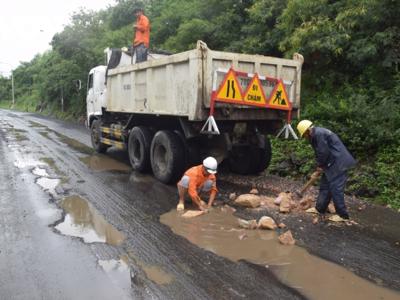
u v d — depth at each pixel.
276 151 8.74
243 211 5.68
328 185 5.41
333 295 3.36
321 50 8.87
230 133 7.05
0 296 3.29
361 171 6.87
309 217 5.42
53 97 34.47
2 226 4.95
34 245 4.35
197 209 5.77
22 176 7.83
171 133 7.29
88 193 6.61
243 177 7.84
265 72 6.57
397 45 8.09
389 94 7.84
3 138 14.49
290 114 6.91
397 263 3.99
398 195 6.00
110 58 10.01
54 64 31.70
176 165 7.08
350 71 9.45
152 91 7.40
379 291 3.44
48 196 6.37
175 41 15.18
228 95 6.14
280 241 4.49
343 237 4.69
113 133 9.77
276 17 10.72
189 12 16.25
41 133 16.66
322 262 4.00
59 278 3.60
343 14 8.35
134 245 4.39
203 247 4.37
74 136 15.59
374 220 5.29
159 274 3.71
